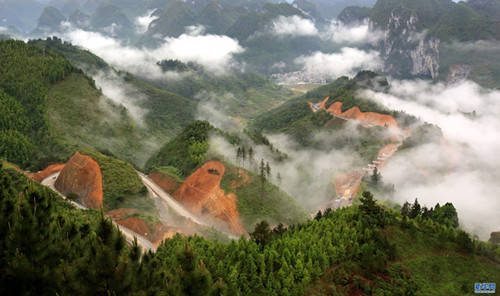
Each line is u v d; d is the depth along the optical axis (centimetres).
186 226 11331
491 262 8169
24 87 17650
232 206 12556
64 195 12106
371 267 7119
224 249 7031
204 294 3381
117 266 3130
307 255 6900
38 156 14800
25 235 3194
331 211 9994
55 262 3338
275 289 6091
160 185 14038
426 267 7606
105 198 11381
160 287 3500
